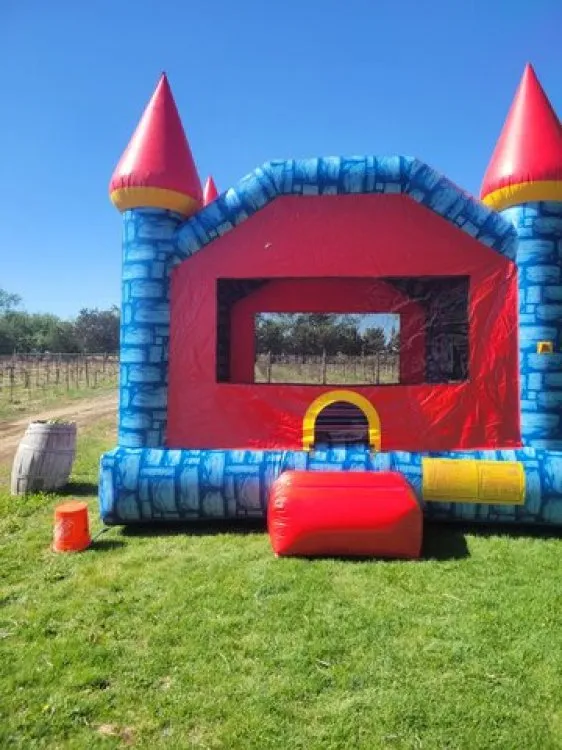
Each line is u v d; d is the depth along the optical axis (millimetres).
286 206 5891
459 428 5758
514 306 5766
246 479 5461
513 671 3170
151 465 5516
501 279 5785
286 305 8312
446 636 3533
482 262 5797
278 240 5887
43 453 7164
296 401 5848
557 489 5285
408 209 5828
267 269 5883
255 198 5832
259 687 3045
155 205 5844
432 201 5727
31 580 4457
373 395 5793
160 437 5828
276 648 3418
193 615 3824
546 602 3973
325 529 4734
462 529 5562
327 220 5867
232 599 4051
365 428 5789
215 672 3184
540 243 5641
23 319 64062
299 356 11656
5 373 31766
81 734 2725
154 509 5480
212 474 5473
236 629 3645
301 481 4961
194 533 5535
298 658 3303
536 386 5613
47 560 4859
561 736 2680
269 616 3803
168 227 5898
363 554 4770
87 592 4215
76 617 3838
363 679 3107
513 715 2811
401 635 3555
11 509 6418
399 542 4715
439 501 5406
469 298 5820
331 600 4016
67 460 7402
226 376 7938
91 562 4797
